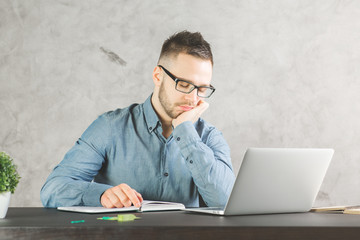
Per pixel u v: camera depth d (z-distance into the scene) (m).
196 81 1.86
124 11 2.92
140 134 2.01
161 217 1.26
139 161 2.00
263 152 1.26
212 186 1.71
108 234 1.03
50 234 1.04
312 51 3.02
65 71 2.88
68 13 2.90
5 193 1.27
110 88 2.89
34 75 2.88
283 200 1.38
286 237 1.04
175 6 2.95
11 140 2.86
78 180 1.76
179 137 1.76
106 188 1.64
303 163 1.37
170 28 2.94
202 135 2.05
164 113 1.98
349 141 3.02
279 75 2.99
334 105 3.02
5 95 2.87
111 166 2.01
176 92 1.87
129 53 2.91
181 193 2.00
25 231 1.04
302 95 3.00
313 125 3.00
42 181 2.85
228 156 2.04
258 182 1.30
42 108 2.87
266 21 3.00
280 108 2.98
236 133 2.94
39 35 2.89
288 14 3.02
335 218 1.25
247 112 2.96
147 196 2.00
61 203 1.68
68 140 2.87
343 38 3.04
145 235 1.03
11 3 2.89
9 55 2.88
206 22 2.96
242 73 2.97
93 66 2.89
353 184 3.01
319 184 1.45
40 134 2.87
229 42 2.97
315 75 3.02
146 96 2.91
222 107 2.94
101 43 2.90
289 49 3.01
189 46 1.87
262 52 2.99
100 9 2.91
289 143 2.98
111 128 2.01
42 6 2.90
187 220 1.17
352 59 3.04
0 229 1.04
